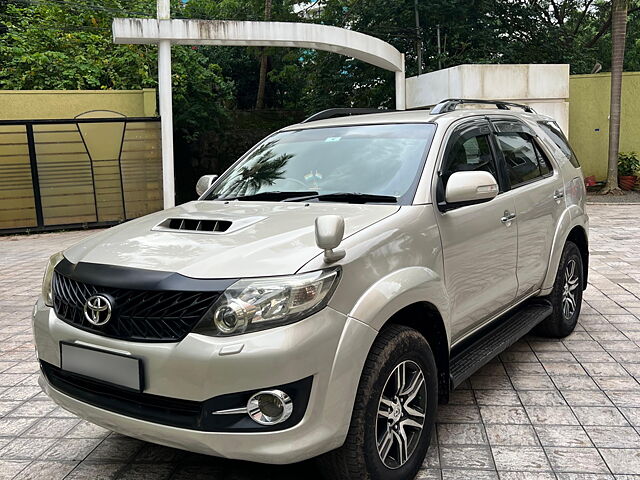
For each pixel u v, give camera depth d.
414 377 2.95
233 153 21.67
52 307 2.95
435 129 3.65
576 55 20.47
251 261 2.56
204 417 2.40
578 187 5.21
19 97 14.18
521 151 4.50
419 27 19.09
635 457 3.14
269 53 23.45
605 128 17.66
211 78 19.64
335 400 2.48
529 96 14.84
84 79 16.62
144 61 17.28
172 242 2.89
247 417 2.41
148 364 2.47
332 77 20.67
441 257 3.21
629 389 4.01
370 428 2.64
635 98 17.48
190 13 22.95
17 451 3.44
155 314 2.50
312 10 22.86
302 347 2.38
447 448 3.29
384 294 2.70
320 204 3.32
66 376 2.87
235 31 13.55
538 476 2.99
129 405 2.61
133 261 2.71
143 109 15.20
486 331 4.04
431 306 3.06
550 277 4.62
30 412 3.98
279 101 26.83
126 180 14.50
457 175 3.25
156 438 2.55
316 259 2.56
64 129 13.81
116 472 3.19
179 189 21.08
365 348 2.58
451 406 3.83
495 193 3.34
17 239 13.00
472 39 19.06
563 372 4.33
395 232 2.93
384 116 4.11
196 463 3.26
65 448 3.46
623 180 17.31
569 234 5.04
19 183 13.83
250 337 2.38
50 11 17.73
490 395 3.97
